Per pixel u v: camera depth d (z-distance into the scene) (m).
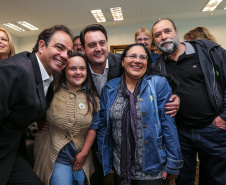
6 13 3.83
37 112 0.95
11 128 0.92
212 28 4.30
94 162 1.52
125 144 1.06
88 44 1.37
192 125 1.28
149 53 1.21
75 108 1.20
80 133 1.23
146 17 4.19
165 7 3.70
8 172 0.94
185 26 4.44
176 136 1.10
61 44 0.96
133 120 1.07
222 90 1.26
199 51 1.29
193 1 3.46
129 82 1.20
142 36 2.23
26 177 1.06
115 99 1.17
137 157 1.08
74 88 1.27
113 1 3.40
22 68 0.85
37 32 5.15
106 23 4.55
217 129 1.23
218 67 1.24
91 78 1.37
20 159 1.11
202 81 1.26
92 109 1.25
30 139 2.13
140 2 3.45
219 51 1.28
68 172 1.19
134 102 1.10
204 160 1.33
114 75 1.52
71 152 1.21
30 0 3.29
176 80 1.22
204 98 1.24
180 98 1.29
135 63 1.11
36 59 0.97
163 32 1.33
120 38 4.80
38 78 0.94
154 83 1.14
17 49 5.61
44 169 1.18
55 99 1.21
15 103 0.87
